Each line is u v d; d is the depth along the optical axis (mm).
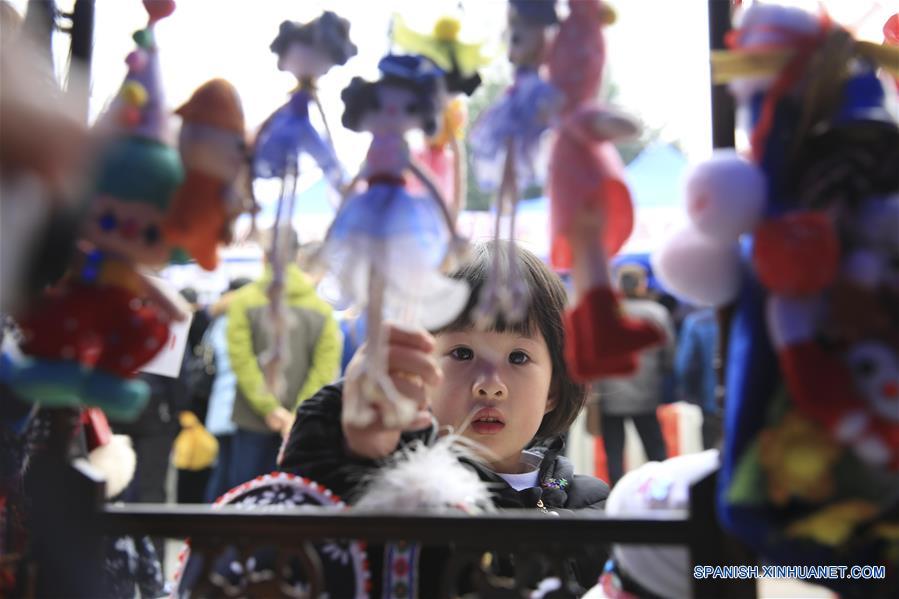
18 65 709
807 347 687
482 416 1224
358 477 985
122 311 793
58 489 865
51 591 854
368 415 906
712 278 776
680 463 990
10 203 677
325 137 859
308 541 839
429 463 977
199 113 812
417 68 817
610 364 753
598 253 763
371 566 993
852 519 709
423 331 941
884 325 688
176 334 1152
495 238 827
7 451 940
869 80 764
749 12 790
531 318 1238
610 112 754
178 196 797
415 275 801
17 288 746
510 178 798
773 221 727
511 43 796
